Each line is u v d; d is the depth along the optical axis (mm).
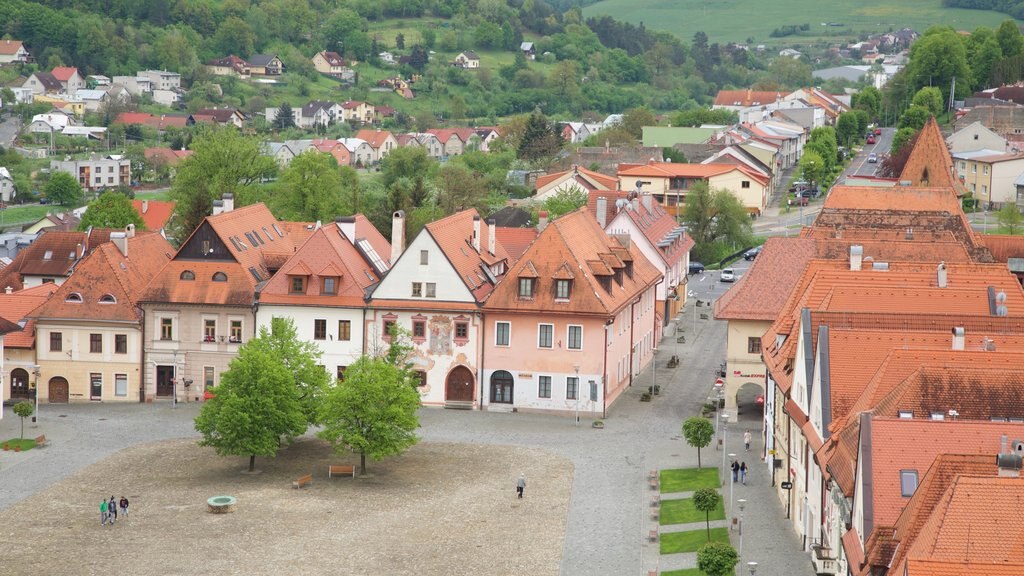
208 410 118875
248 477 118438
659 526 104812
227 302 142625
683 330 184250
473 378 141500
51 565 96312
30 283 174875
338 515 107750
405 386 120562
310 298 142125
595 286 140375
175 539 101812
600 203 182000
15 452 125500
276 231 157750
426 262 140875
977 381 82938
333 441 119000
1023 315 107750
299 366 124125
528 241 173750
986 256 156875
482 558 98125
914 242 147625
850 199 164625
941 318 100125
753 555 96438
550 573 95125
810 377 97000
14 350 145375
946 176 194625
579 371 139125
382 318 141750
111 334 144625
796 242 143500
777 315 135000
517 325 140125
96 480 117188
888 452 75625
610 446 128125
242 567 95875
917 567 61875
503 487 115312
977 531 63531
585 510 108938
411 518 107062
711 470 119125
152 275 152625
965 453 72688
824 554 87312
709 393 148625
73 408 142875
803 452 98938
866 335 94375
